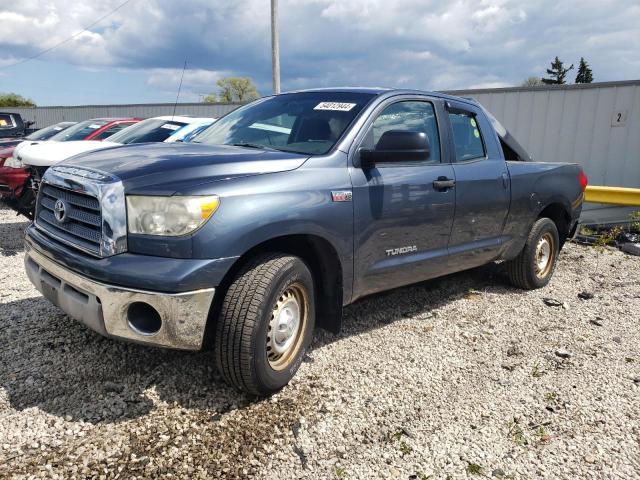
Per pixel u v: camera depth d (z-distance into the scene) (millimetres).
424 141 3324
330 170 3238
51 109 27219
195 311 2604
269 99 4352
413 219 3764
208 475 2346
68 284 2850
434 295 5098
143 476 2311
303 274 3066
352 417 2879
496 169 4609
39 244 3072
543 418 2969
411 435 2744
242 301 2754
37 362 3254
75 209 2926
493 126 4898
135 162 2920
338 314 3398
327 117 3658
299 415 2861
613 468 2553
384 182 3531
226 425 2725
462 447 2670
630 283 5855
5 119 16906
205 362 3363
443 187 3980
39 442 2492
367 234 3434
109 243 2637
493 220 4602
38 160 6562
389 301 4836
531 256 5191
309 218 3018
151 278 2539
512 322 4461
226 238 2652
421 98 4125
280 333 3010
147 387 3045
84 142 7461
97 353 3406
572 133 10766
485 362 3654
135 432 2619
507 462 2570
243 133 3877
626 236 7871
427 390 3221
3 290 4629
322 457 2533
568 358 3773
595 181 10672
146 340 2645
